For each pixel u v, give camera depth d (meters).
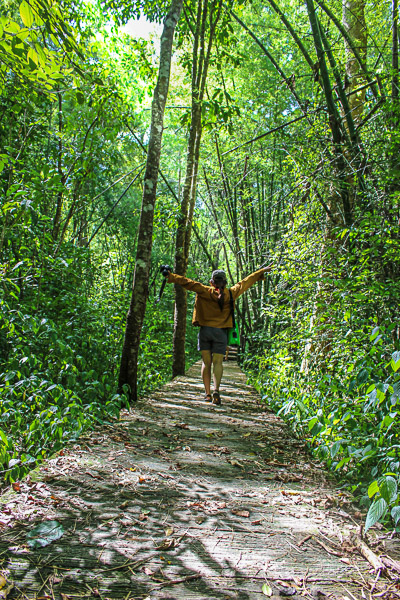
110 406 3.58
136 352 4.78
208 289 4.99
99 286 7.85
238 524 1.92
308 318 4.60
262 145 10.03
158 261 16.20
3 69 2.52
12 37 2.04
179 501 2.14
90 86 5.46
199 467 2.70
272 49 10.48
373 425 2.67
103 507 1.99
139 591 1.38
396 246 3.70
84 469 2.48
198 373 8.74
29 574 1.43
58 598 1.31
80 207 7.07
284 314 5.33
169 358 9.54
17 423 2.92
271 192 11.05
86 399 4.45
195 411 4.52
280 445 3.32
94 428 3.43
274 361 6.14
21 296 5.16
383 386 2.15
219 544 1.72
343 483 2.52
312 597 1.39
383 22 5.95
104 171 7.84
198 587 1.42
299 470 2.75
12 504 1.96
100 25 8.00
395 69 4.65
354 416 2.66
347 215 4.49
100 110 5.64
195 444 3.23
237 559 1.62
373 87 5.23
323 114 5.14
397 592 1.43
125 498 2.11
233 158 10.49
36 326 3.54
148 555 1.60
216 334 5.01
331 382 3.15
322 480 2.57
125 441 3.14
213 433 3.61
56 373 4.47
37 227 5.07
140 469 2.56
